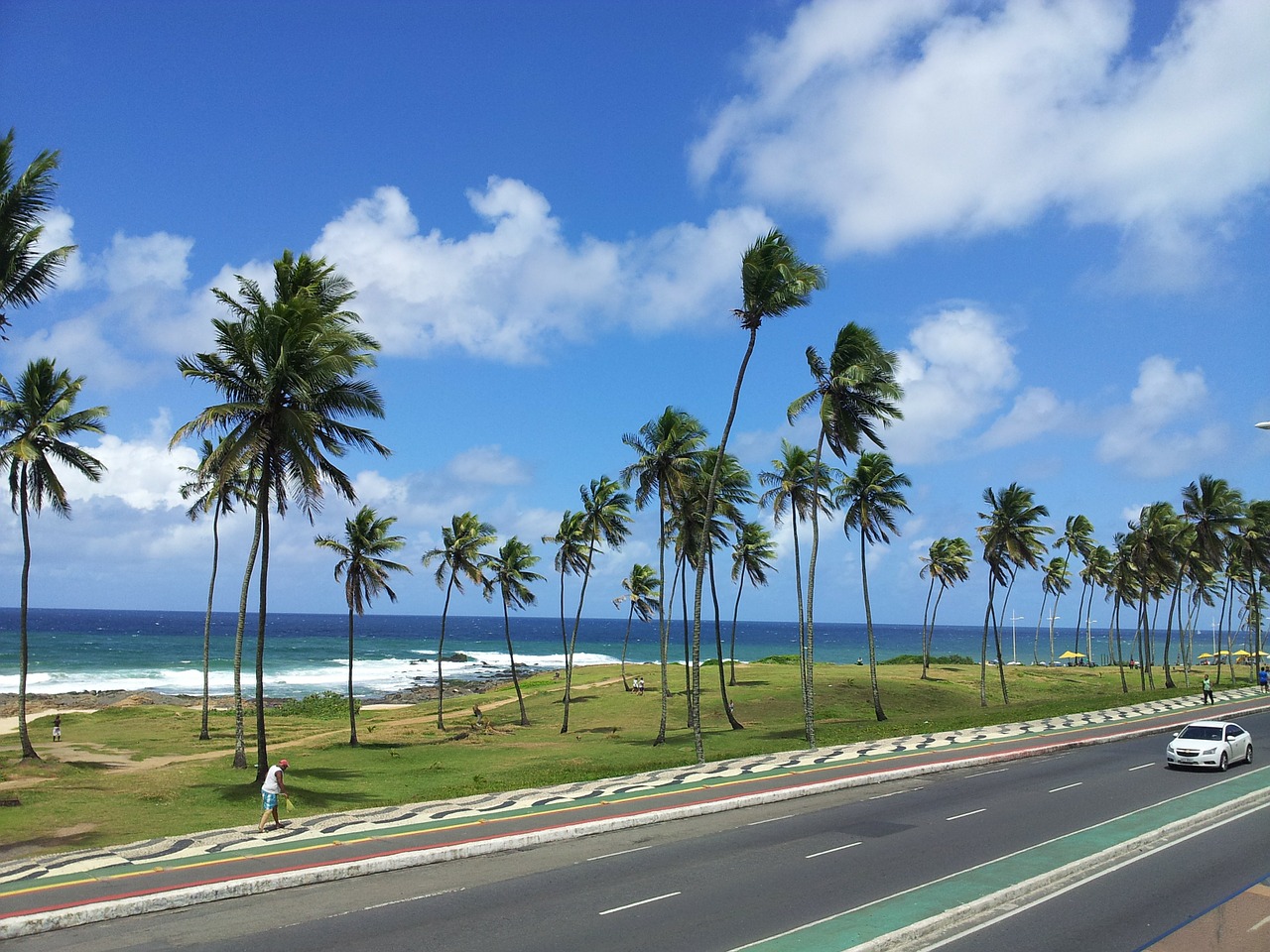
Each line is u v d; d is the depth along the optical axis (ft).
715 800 80.94
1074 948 40.60
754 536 225.56
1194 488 235.20
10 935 43.83
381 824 72.02
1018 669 327.47
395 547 164.35
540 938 42.55
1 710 242.17
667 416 143.02
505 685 329.11
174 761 132.87
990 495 204.85
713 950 40.34
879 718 175.94
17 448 104.99
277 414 94.84
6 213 77.25
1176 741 103.30
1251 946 40.65
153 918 47.11
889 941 41.06
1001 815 73.97
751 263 110.63
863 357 128.88
